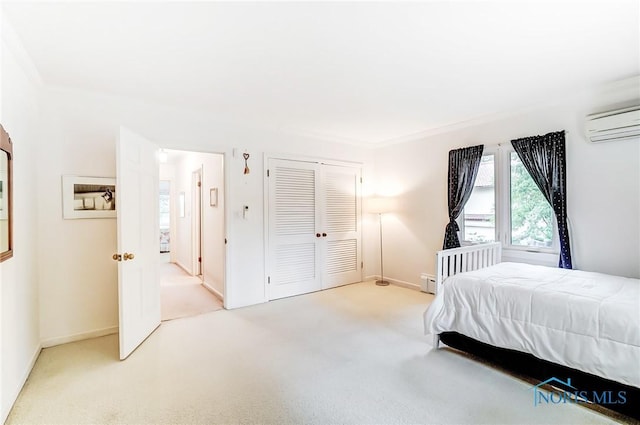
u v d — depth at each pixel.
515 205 3.53
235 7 1.64
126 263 2.50
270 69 2.40
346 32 1.90
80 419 1.75
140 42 2.00
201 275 5.42
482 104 3.23
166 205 9.16
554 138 3.07
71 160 2.76
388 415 1.79
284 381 2.14
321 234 4.54
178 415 1.78
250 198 3.86
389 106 3.29
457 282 2.51
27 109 2.31
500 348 2.24
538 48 2.11
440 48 2.10
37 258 2.55
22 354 2.11
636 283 2.30
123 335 2.43
